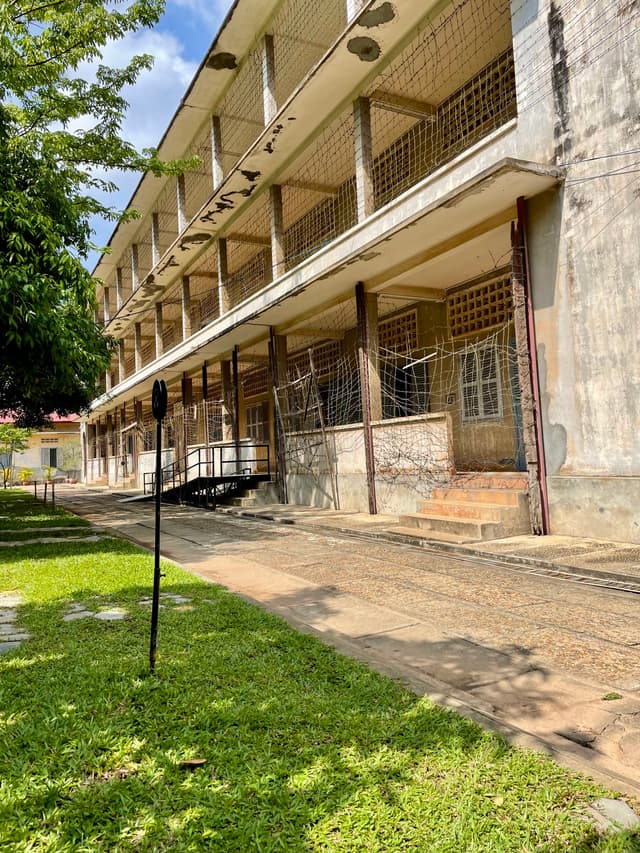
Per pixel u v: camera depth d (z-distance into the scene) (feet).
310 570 23.57
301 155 45.16
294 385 51.65
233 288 72.84
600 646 13.62
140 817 7.61
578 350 25.23
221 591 19.70
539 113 26.66
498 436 37.55
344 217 50.08
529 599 17.71
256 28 44.24
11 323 24.98
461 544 25.41
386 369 47.83
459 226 30.66
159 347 81.41
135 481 94.94
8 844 7.07
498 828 7.14
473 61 35.22
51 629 15.51
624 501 23.49
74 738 9.68
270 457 54.49
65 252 27.78
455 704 10.78
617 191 23.54
